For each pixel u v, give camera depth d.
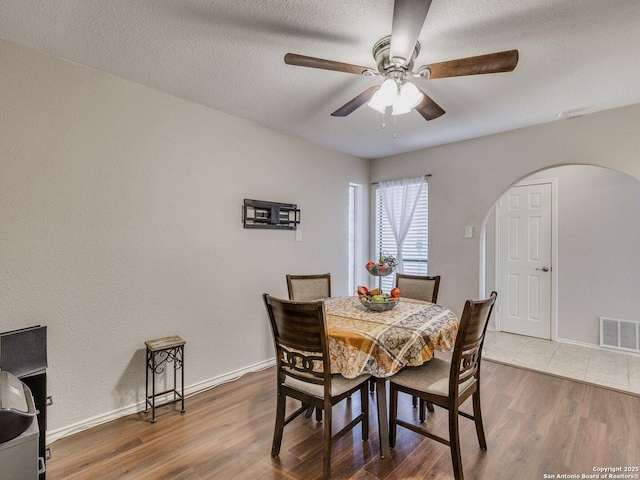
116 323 2.21
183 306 2.55
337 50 1.88
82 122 2.05
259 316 3.09
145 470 1.71
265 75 2.17
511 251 4.24
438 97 2.47
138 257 2.30
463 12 1.54
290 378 1.83
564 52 1.88
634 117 2.62
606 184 3.62
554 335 3.92
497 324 4.34
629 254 3.49
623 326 3.51
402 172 4.10
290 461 1.79
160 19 1.62
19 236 1.84
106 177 2.15
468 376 1.77
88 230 2.08
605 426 2.11
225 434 2.03
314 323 1.61
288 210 3.33
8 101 1.80
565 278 3.86
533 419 2.20
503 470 1.71
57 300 1.97
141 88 2.31
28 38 1.77
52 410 1.95
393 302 2.18
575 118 2.89
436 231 3.79
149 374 2.36
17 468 1.23
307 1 1.49
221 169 2.78
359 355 1.67
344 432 1.74
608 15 1.57
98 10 1.55
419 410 2.24
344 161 4.06
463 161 3.58
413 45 1.48
